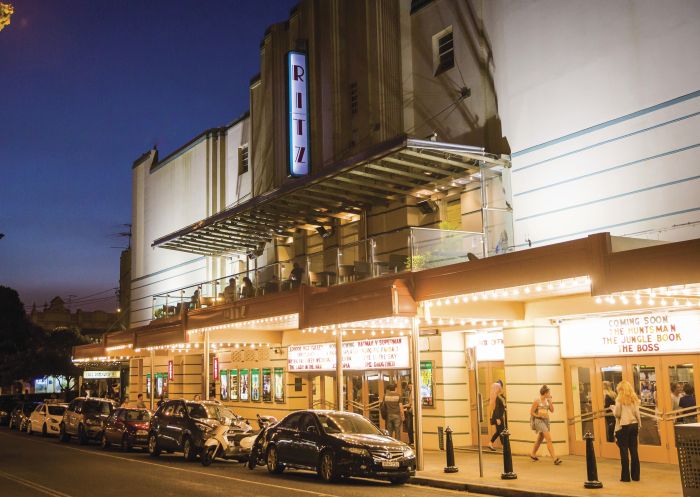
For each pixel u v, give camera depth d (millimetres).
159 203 41156
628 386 14406
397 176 22109
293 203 24703
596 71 18641
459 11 22578
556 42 19719
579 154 18781
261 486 15250
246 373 31938
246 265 32719
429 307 17922
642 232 17172
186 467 19359
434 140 20016
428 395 22156
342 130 26047
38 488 15195
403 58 24219
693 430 9016
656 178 17078
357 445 15586
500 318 18781
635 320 17469
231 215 26250
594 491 13102
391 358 23281
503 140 20750
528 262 15117
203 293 33188
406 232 19625
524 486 13961
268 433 18188
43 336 59562
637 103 17641
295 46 28969
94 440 28656
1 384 58125
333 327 20500
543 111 19812
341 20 26750
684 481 9070
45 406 33812
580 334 18766
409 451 15836
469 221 21844
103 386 56281
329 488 14938
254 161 31922
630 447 14312
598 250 13781
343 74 26359
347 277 21625
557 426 18797
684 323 16469
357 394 25625
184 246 31781
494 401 19859
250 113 32594
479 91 21594
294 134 26656
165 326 30172
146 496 13914
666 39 17203
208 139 36531
